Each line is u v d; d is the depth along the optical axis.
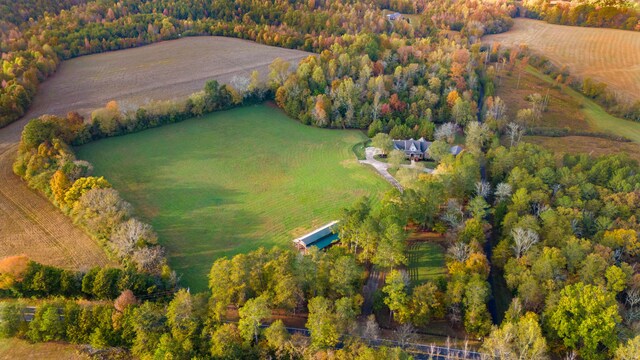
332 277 97.81
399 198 127.31
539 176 140.88
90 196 122.44
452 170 143.38
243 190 151.00
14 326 92.19
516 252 112.62
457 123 196.25
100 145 173.38
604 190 133.38
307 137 189.00
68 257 114.56
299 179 158.75
